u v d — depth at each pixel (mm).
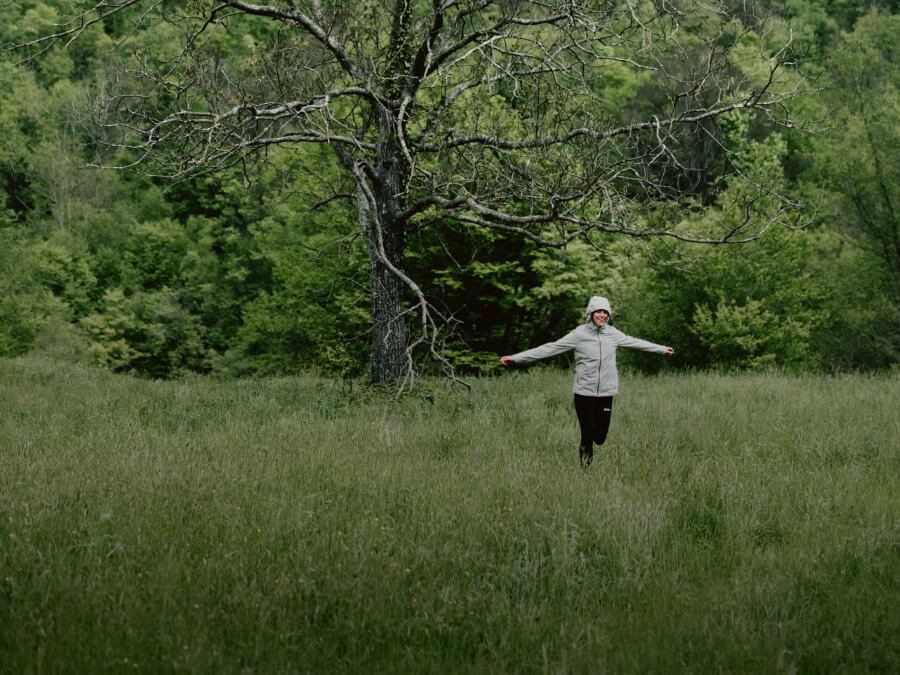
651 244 16766
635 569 4848
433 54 12547
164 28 19078
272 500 5922
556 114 12055
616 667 3607
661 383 15000
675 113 12258
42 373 15641
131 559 4723
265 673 3498
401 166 12984
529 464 7379
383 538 5129
